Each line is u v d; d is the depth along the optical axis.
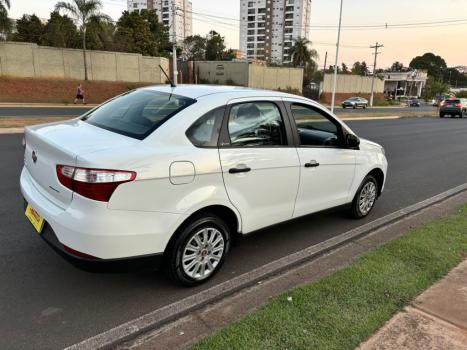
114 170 2.78
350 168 4.84
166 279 3.64
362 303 3.21
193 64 58.78
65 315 3.06
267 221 3.94
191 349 2.61
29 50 38.81
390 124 23.89
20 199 5.68
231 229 3.76
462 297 3.35
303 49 66.69
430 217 5.71
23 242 4.25
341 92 71.06
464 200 6.73
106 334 2.84
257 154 3.63
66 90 38.31
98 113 3.93
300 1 123.50
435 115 37.59
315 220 5.39
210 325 2.99
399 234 4.97
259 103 3.79
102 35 36.88
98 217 2.79
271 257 4.20
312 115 4.36
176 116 3.26
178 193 3.10
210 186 3.30
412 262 3.98
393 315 3.06
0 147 9.83
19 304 3.17
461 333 2.88
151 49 60.88
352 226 5.21
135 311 3.14
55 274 3.64
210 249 3.52
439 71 159.50
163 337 2.84
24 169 3.91
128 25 59.59
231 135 3.49
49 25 47.03
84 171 2.76
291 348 2.64
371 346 2.70
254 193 3.69
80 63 42.09
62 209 2.96
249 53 135.00
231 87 4.08
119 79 44.75
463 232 4.86
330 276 3.65
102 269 2.92
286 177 3.95
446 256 4.13
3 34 34.84
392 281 3.57
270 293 3.46
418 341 2.77
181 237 3.25
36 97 35.50
